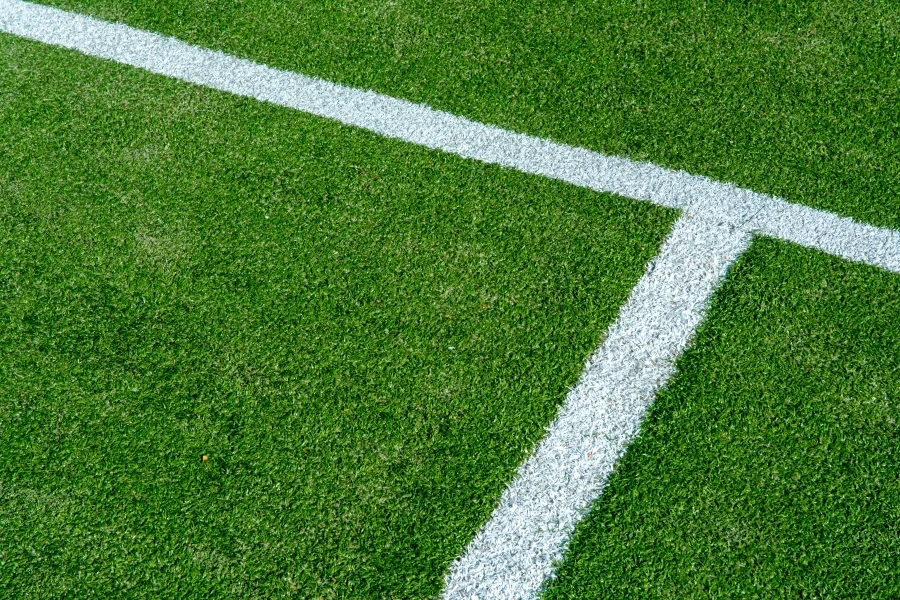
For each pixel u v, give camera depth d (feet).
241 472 8.43
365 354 9.14
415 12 12.28
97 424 8.73
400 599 7.78
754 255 9.78
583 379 8.96
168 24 12.35
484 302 9.50
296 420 8.73
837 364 8.95
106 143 10.99
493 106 11.27
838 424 8.57
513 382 8.93
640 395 8.83
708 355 9.05
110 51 12.07
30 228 10.19
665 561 7.86
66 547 8.05
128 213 10.32
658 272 9.71
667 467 8.36
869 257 9.72
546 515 8.17
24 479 8.41
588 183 10.48
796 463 8.35
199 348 9.22
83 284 9.72
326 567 7.93
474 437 8.61
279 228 10.14
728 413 8.66
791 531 7.98
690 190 10.37
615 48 11.76
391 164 10.71
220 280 9.73
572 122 11.07
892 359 8.97
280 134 11.05
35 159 10.85
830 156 10.59
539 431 8.64
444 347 9.18
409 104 11.34
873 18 11.96
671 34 11.88
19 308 9.53
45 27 12.39
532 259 9.83
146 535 8.09
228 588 7.84
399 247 9.96
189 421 8.74
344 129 11.08
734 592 7.70
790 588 7.72
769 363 8.98
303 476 8.41
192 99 11.46
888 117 10.90
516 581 7.84
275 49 12.00
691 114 11.05
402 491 8.31
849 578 7.76
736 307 9.39
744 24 11.96
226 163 10.77
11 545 8.07
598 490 8.27
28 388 8.97
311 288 9.65
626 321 9.36
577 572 7.85
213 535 8.09
